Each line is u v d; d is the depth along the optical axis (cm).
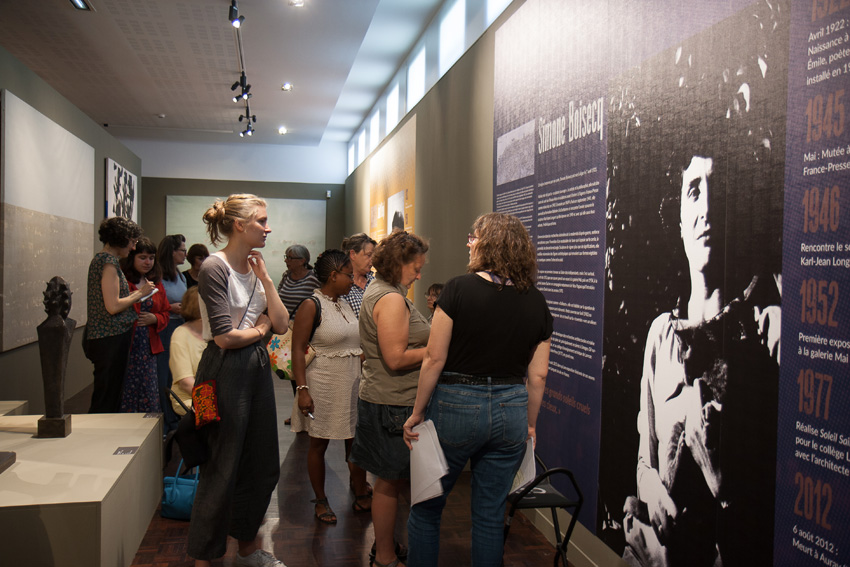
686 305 218
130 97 930
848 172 152
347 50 710
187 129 1202
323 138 1388
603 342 277
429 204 616
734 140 194
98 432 321
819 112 161
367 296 275
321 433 345
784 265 173
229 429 252
